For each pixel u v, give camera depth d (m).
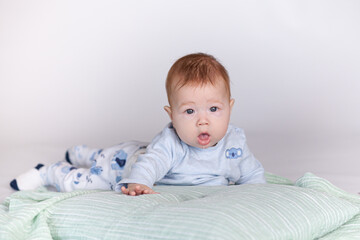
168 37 4.57
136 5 4.57
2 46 4.55
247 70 4.54
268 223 1.61
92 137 4.35
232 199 1.73
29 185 2.70
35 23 4.56
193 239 1.50
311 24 4.49
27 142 4.21
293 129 4.41
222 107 2.20
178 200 1.93
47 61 4.55
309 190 1.94
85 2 4.59
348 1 4.46
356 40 4.47
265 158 3.45
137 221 1.66
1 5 4.56
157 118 4.48
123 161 2.52
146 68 4.54
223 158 2.35
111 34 4.57
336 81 4.49
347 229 1.87
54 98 4.52
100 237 1.69
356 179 2.85
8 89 4.53
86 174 2.60
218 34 4.55
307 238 1.71
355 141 3.91
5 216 1.88
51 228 1.84
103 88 4.52
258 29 4.52
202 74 2.17
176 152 2.31
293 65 4.51
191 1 4.54
